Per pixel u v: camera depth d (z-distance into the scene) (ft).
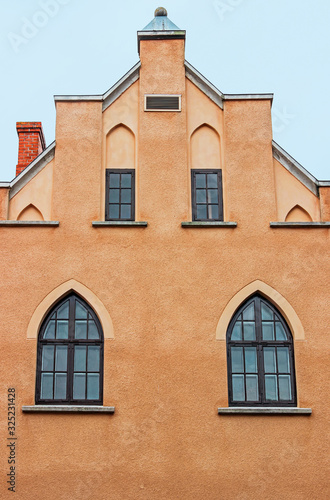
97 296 46.32
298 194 49.26
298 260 47.34
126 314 46.01
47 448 43.19
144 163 49.37
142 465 43.01
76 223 47.83
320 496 42.47
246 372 45.34
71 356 45.47
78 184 48.78
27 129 62.69
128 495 42.42
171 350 45.34
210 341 45.57
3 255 46.96
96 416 43.88
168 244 47.47
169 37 52.75
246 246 47.55
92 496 42.34
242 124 50.55
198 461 43.14
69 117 50.37
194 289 46.60
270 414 44.06
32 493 42.32
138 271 46.88
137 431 43.65
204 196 49.24
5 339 45.27
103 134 50.37
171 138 50.11
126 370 44.86
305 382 44.80
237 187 49.01
